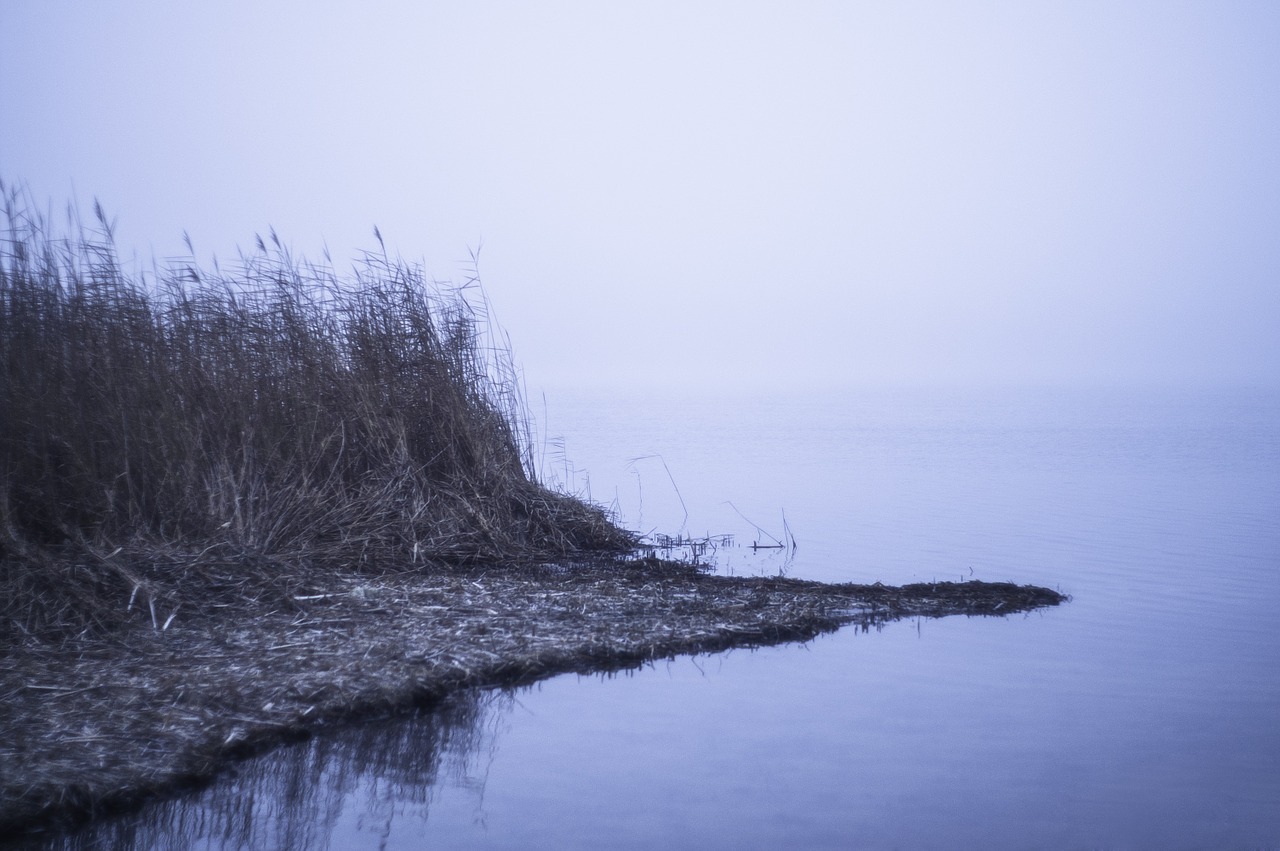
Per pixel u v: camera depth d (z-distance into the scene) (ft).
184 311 43.16
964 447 107.96
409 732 25.13
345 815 21.08
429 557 41.32
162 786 21.15
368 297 47.26
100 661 26.76
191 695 24.85
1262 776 23.11
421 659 28.60
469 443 46.78
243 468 39.06
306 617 31.60
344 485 43.11
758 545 49.83
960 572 43.86
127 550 33.42
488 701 27.27
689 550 48.47
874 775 23.11
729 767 23.49
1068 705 27.48
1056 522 57.06
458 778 22.79
